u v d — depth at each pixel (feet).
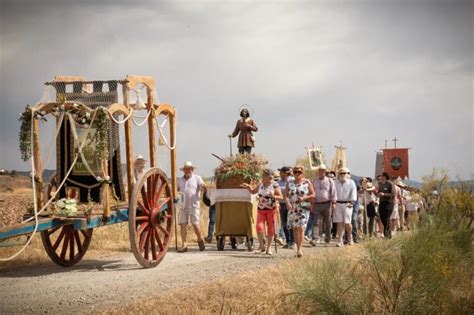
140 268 40.88
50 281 35.17
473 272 35.29
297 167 46.03
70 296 30.83
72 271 39.50
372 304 29.17
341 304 28.48
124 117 41.14
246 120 61.36
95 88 40.70
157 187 43.39
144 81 42.47
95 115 38.37
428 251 30.71
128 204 42.01
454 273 32.81
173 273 38.37
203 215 73.46
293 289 29.71
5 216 69.77
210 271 39.09
